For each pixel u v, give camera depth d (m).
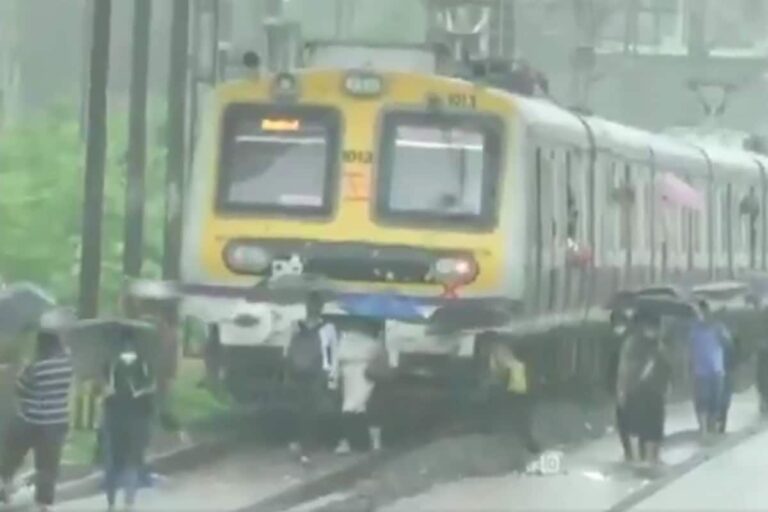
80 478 66.75
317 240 79.81
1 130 116.12
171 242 95.69
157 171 123.38
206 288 79.94
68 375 59.94
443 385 79.25
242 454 78.19
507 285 79.81
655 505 68.38
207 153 80.88
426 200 80.00
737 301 125.06
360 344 78.38
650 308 83.38
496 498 68.88
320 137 80.38
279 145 80.56
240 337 79.38
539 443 87.94
